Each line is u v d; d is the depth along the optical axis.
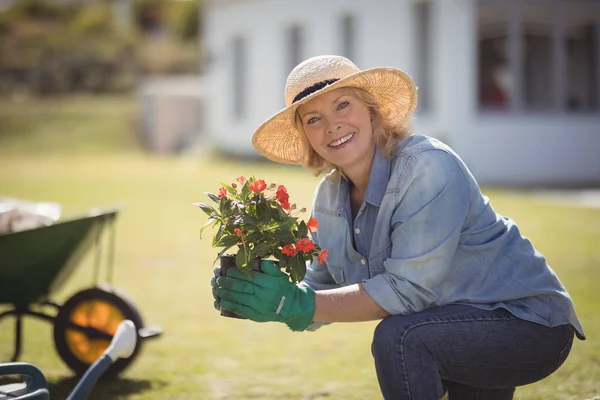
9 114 35.28
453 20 18.92
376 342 3.58
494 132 19.17
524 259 3.77
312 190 16.20
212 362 6.25
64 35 52.81
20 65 47.03
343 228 3.99
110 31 58.19
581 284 8.62
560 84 19.86
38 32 55.12
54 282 5.89
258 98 25.77
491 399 4.07
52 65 46.94
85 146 30.78
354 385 5.63
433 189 3.60
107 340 5.75
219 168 22.98
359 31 21.53
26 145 30.83
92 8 62.53
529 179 19.56
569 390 5.34
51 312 7.91
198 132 30.95
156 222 13.77
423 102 19.95
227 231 3.49
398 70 3.68
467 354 3.62
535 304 3.73
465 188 3.67
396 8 20.22
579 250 10.57
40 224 6.12
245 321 7.58
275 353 6.50
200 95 31.05
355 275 3.96
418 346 3.55
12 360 5.97
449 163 3.66
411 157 3.68
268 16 24.95
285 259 3.44
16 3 63.53
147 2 68.94
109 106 37.88
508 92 20.41
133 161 26.36
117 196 17.02
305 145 4.02
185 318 7.68
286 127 4.04
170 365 6.19
